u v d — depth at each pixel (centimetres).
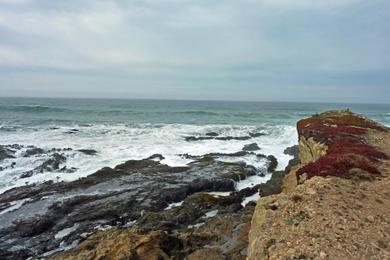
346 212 920
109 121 5009
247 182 2203
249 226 1371
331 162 1366
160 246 1116
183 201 1802
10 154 2616
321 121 2420
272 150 3036
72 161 2539
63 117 5478
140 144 3155
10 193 1869
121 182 2055
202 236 1282
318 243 763
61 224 1565
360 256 723
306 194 1035
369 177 1219
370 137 1947
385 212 939
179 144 3206
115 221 1605
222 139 3469
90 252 1083
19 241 1431
